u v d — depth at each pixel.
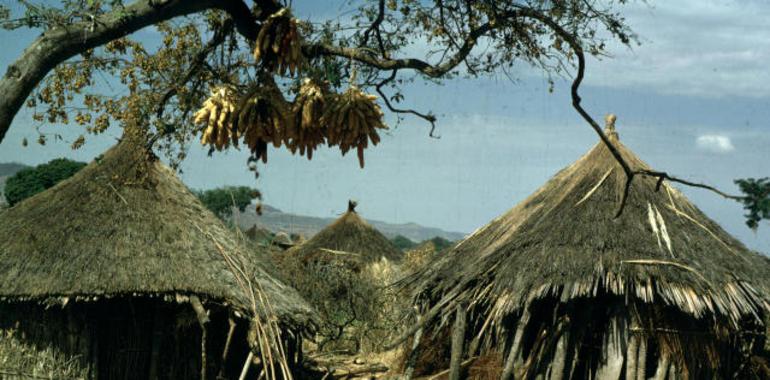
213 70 6.67
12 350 11.69
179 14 5.36
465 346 11.38
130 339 12.07
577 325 10.06
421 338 11.40
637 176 11.39
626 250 9.94
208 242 12.41
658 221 10.50
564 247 10.03
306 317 12.43
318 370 14.94
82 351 11.73
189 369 12.23
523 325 9.76
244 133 4.56
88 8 5.11
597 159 11.78
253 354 11.43
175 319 12.10
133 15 5.14
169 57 6.59
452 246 12.77
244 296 11.66
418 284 11.91
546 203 11.55
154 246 11.83
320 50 6.20
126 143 12.93
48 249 11.73
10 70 4.91
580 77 5.23
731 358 10.30
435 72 6.66
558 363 9.95
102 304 11.92
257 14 5.83
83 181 12.80
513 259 10.27
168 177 13.25
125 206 12.26
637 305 9.90
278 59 4.76
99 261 11.48
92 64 6.39
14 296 11.29
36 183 36.38
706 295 9.52
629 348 9.77
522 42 6.75
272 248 24.61
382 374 14.19
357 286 17.62
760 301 9.87
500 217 12.44
